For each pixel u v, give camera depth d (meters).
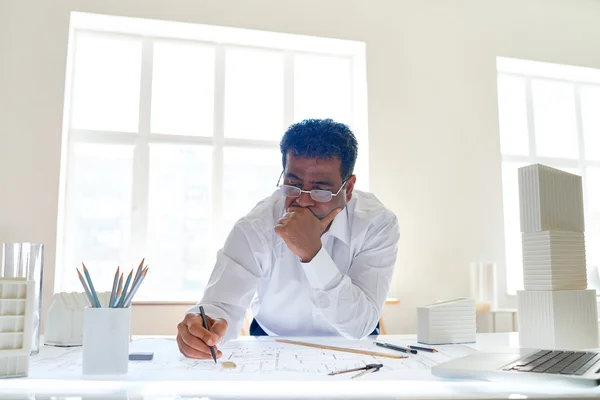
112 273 3.64
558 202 1.22
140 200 3.67
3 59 3.32
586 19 4.35
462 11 4.04
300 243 1.30
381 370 0.89
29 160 3.28
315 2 3.78
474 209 3.87
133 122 3.75
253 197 3.88
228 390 0.73
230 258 1.38
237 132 3.90
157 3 3.54
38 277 1.08
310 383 0.78
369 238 1.53
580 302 1.19
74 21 3.58
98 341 0.86
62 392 0.72
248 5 3.68
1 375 0.83
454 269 3.78
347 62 4.11
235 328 1.30
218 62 3.87
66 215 3.60
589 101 4.66
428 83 3.90
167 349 1.16
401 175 3.77
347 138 1.35
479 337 1.44
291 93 3.97
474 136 3.93
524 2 4.20
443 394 0.70
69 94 3.57
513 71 4.40
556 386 0.74
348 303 1.36
